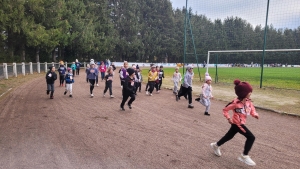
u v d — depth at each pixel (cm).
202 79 2538
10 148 560
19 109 966
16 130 691
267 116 939
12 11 2817
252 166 491
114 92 1523
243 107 512
